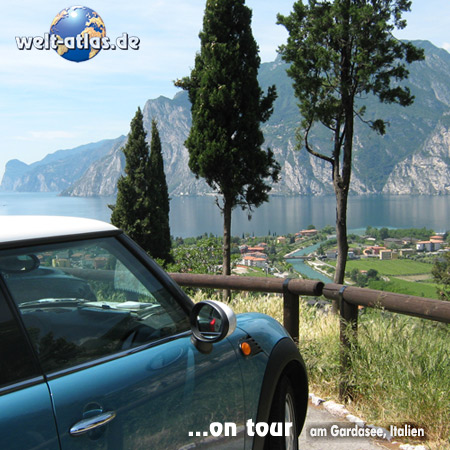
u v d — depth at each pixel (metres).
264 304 7.89
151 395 2.21
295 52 22.97
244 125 20.80
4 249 2.00
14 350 1.85
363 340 4.70
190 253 21.80
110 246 2.43
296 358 3.32
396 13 21.39
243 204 21.44
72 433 1.87
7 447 1.69
